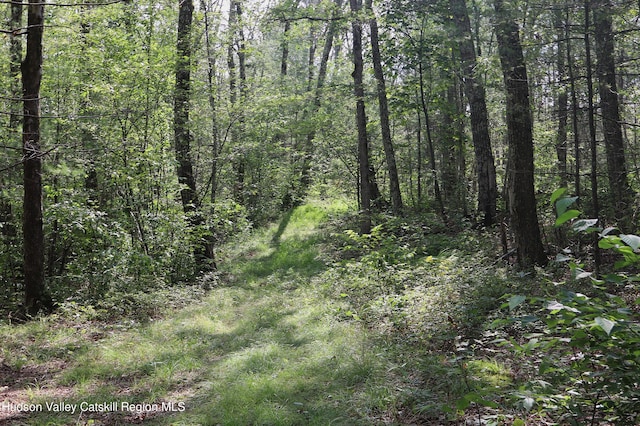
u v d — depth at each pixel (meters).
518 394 3.31
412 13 16.34
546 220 12.35
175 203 14.83
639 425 3.46
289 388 6.14
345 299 10.24
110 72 13.22
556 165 14.57
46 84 12.77
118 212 13.10
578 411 3.35
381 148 20.11
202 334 9.21
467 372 5.45
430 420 4.86
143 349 8.09
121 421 5.57
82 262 12.23
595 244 9.17
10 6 11.08
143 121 13.88
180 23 14.95
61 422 5.43
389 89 17.23
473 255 11.30
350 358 6.79
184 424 5.39
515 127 9.97
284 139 27.38
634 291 7.51
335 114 20.39
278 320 9.88
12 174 11.59
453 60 16.56
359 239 12.49
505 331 7.00
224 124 16.83
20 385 6.70
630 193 11.69
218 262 17.61
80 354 7.93
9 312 10.29
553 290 8.08
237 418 5.37
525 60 9.95
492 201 15.98
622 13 9.70
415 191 22.34
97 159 12.59
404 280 10.33
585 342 3.05
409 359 6.48
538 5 9.62
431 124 21.70
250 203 23.31
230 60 20.77
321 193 24.91
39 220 10.20
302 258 16.50
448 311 7.79
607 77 12.52
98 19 13.61
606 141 12.59
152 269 12.23
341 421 5.09
